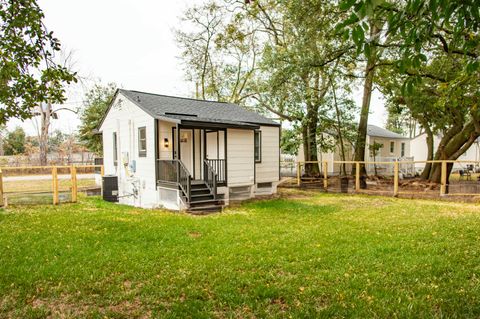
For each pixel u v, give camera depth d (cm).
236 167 1195
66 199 1134
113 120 1488
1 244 560
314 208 1004
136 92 1386
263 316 320
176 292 375
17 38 413
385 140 2775
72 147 3097
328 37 870
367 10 210
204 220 803
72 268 450
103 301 357
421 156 2975
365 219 797
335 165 2336
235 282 400
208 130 1229
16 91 430
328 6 868
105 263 472
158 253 519
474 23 267
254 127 1188
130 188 1320
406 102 1523
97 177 1847
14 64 399
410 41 280
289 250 529
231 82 2302
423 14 259
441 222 728
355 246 548
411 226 696
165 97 1435
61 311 338
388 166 2500
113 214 859
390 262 462
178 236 629
